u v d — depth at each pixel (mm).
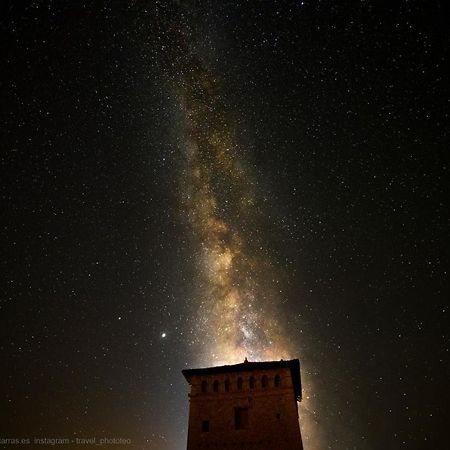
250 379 24391
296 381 27094
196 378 24891
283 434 21844
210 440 22156
